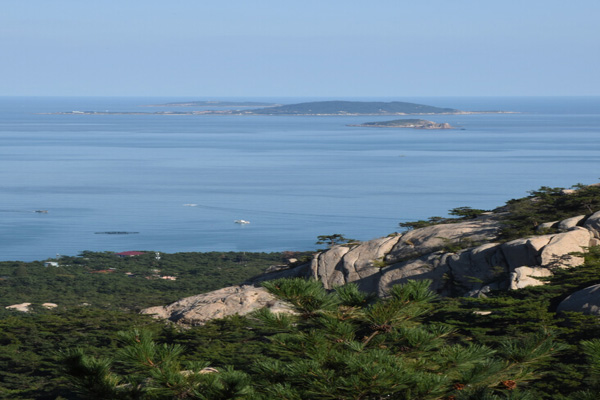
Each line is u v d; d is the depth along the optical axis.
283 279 18.92
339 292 19.53
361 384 16.48
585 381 35.88
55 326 66.19
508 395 16.89
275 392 17.34
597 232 61.22
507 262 60.97
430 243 68.75
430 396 16.78
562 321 48.12
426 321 48.75
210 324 61.28
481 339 44.59
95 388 16.84
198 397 16.55
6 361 59.66
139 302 109.50
